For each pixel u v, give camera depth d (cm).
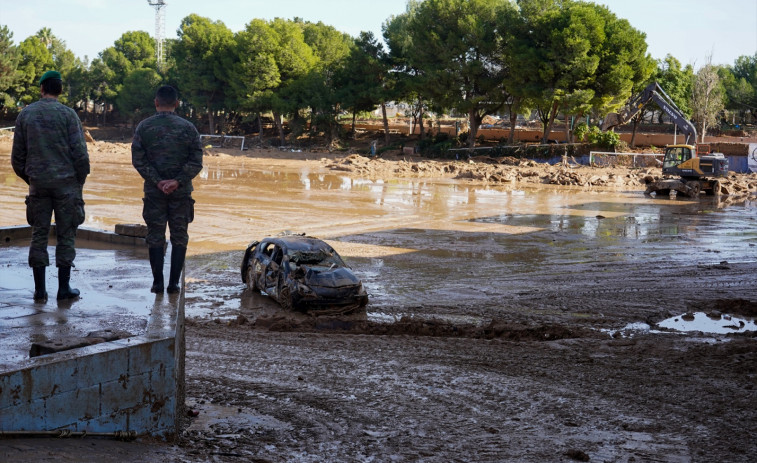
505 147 6312
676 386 910
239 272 1769
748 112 10319
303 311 1393
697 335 1247
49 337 582
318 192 3622
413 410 809
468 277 1777
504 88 6725
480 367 999
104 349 544
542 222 2825
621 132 8156
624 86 5922
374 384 909
